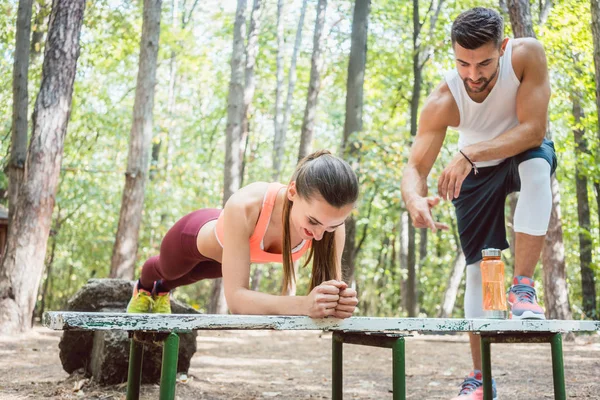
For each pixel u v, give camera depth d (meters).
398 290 19.78
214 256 2.50
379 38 17.22
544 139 3.06
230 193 11.84
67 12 7.90
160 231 14.96
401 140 11.73
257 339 8.59
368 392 4.29
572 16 11.57
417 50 14.14
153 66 10.35
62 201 14.81
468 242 3.20
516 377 4.88
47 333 7.89
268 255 2.40
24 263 7.71
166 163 15.56
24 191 7.81
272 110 20.62
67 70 7.91
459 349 7.55
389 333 2.13
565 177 14.64
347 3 17.72
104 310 4.32
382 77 18.00
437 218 15.95
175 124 17.95
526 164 2.87
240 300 2.13
